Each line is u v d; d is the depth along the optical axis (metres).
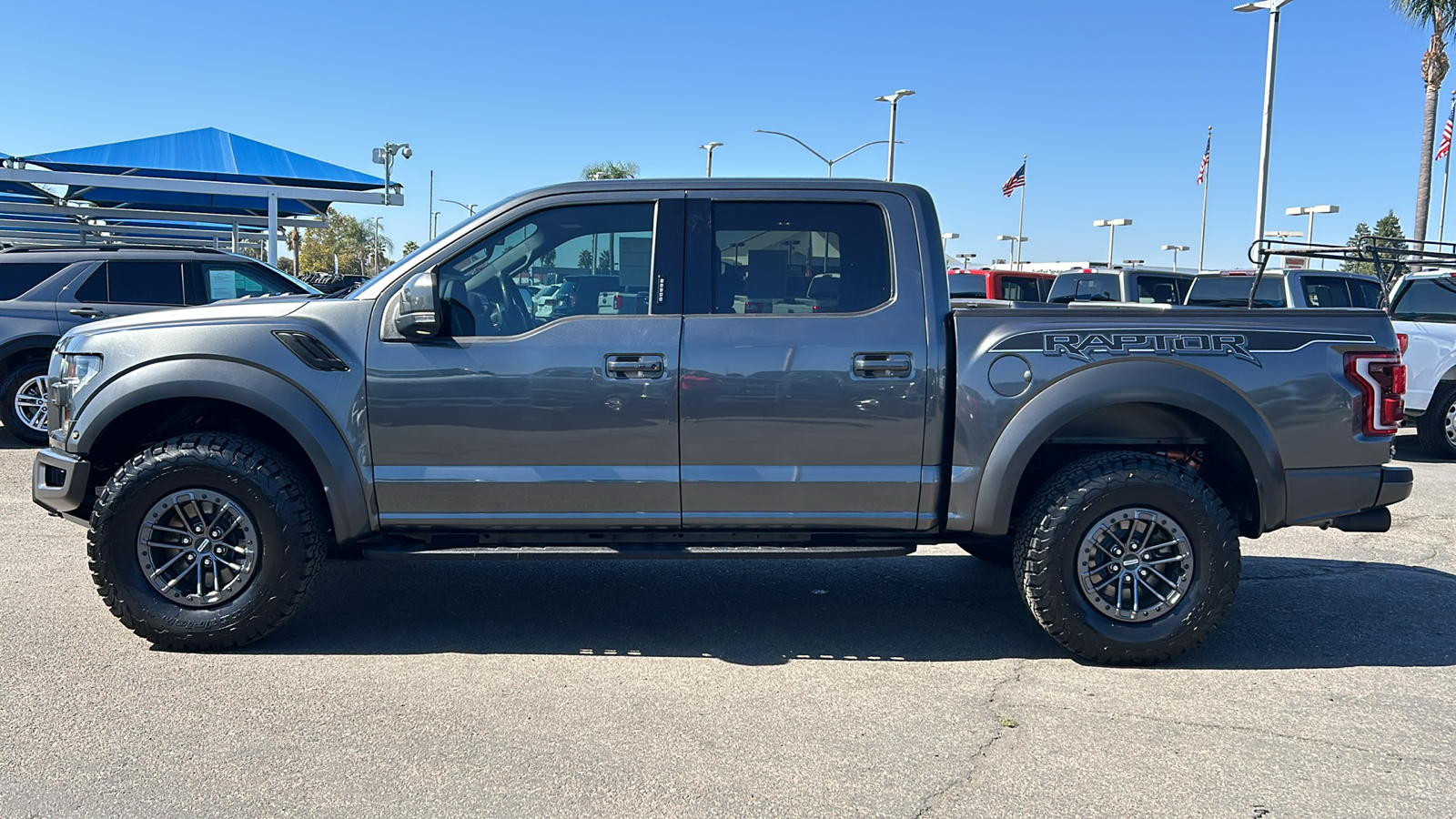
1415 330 10.20
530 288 4.41
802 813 3.12
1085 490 4.24
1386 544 6.73
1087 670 4.37
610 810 3.11
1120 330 4.29
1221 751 3.58
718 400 4.27
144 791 3.18
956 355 4.28
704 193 4.42
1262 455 4.31
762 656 4.50
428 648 4.52
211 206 16.75
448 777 3.30
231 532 4.32
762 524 4.41
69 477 4.35
